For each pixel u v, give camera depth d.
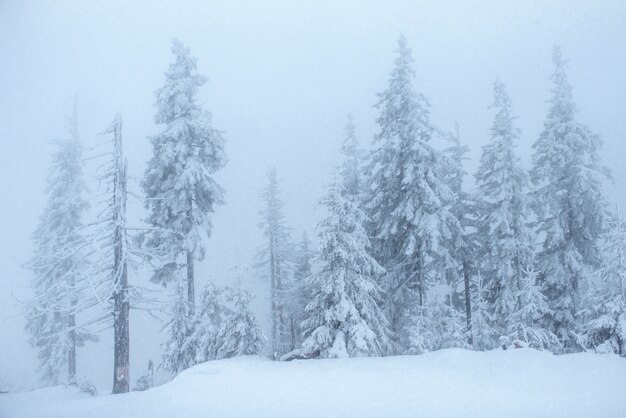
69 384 18.23
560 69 23.09
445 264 20.69
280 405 8.95
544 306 18.89
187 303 19.45
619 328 14.45
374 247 22.34
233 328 17.83
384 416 7.73
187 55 22.09
